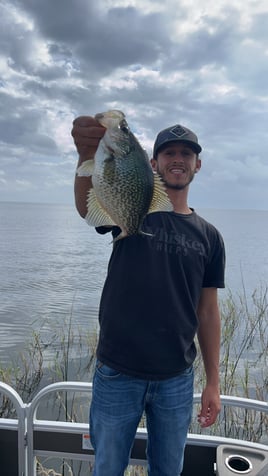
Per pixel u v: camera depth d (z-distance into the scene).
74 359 7.54
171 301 2.14
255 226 118.56
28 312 11.84
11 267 22.48
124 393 2.09
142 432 2.58
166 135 2.36
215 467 2.45
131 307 2.10
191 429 4.86
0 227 76.69
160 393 2.12
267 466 2.27
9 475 2.60
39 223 101.19
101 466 2.11
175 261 2.19
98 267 23.45
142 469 3.57
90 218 2.08
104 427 2.11
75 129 2.01
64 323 10.30
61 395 5.86
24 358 7.22
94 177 1.98
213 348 2.47
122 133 1.99
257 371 6.92
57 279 18.44
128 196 2.01
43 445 2.56
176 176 2.36
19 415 2.53
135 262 2.13
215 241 2.42
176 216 2.30
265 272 22.59
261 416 4.98
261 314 9.66
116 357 2.09
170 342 2.12
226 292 15.49
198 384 5.98
